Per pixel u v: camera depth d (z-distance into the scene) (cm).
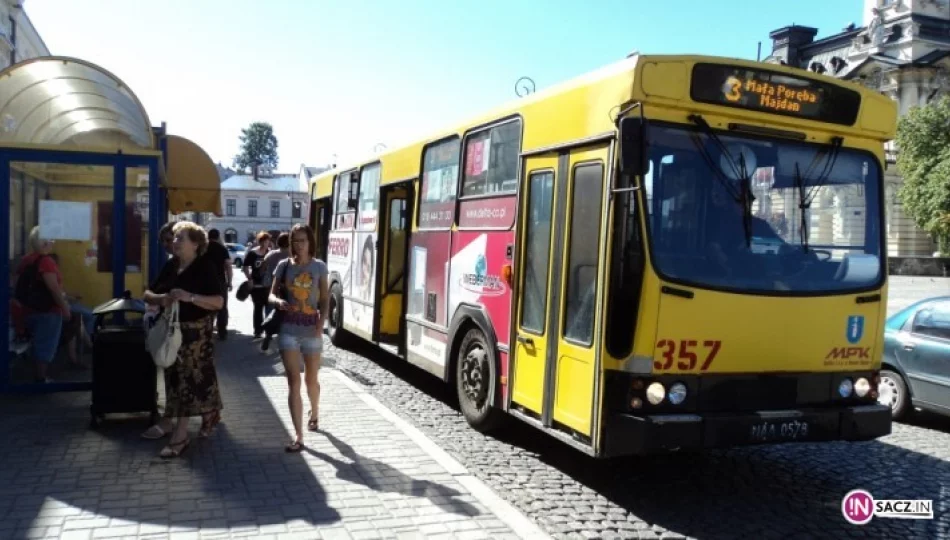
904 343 905
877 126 626
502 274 731
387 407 880
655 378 542
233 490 562
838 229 610
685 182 560
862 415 589
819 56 7050
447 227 881
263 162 12681
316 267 685
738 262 569
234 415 787
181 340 633
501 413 757
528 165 698
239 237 9156
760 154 587
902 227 5628
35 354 834
